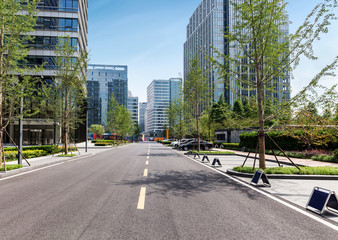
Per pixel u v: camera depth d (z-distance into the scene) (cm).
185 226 397
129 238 347
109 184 759
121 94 13650
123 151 2762
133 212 470
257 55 1031
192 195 616
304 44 948
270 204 536
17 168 1079
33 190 670
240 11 1027
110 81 13625
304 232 377
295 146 1888
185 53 12500
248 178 889
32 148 1889
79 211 475
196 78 2352
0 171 994
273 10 973
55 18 3809
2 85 1084
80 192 644
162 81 18112
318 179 860
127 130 5978
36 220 422
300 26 947
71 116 2227
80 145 4353
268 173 907
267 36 980
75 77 2062
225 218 439
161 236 354
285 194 634
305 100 955
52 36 3734
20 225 398
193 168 1189
